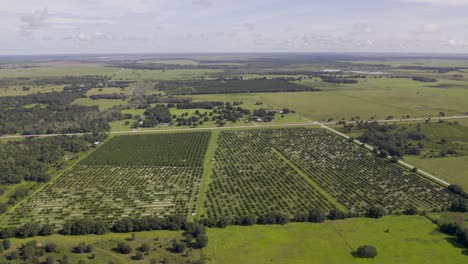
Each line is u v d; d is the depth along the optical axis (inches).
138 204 6756.9
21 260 4813.0
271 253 5068.9
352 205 6638.8
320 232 5644.7
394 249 5142.7
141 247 5093.5
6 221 6127.0
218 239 5428.2
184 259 4889.3
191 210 6501.0
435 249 5137.8
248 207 6584.6
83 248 5024.6
